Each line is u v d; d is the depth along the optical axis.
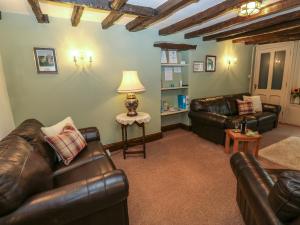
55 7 2.27
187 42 3.98
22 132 1.74
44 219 1.06
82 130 2.53
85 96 3.00
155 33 3.49
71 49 2.77
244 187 1.34
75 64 2.84
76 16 2.30
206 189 2.17
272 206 0.97
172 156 3.05
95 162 1.91
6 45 2.39
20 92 2.55
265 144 3.46
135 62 3.35
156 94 3.71
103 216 1.31
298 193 0.83
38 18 2.32
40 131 1.99
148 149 3.36
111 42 3.06
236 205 1.90
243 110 4.14
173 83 4.32
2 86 2.32
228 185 2.24
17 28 2.41
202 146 3.44
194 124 4.08
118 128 3.37
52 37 2.63
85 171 1.75
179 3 1.92
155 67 3.61
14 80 2.49
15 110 2.55
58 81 2.76
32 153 1.46
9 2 2.08
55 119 2.83
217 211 1.83
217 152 3.17
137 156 3.08
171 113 4.02
